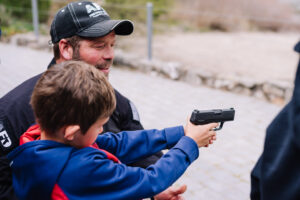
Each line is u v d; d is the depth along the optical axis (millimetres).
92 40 1298
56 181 969
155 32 11000
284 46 10133
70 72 971
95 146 1156
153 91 5531
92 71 1004
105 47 1347
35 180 980
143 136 1248
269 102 5211
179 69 6156
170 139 1222
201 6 13078
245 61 8086
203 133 1143
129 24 1407
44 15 10492
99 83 988
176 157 1062
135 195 995
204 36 11258
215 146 3729
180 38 10555
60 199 968
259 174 893
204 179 3109
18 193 1032
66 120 956
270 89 5203
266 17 13852
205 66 7438
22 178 1021
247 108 4906
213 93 5543
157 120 4375
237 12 13430
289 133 779
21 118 1222
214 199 2828
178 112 4664
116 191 994
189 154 1083
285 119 817
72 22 1284
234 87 5582
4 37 8695
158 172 1027
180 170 1062
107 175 987
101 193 988
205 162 3398
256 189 925
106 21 1320
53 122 971
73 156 990
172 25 12211
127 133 1278
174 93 5477
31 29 9555
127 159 1234
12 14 10445
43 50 7914
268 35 12367
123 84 5840
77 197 974
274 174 808
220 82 5727
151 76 6410
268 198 824
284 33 13398
